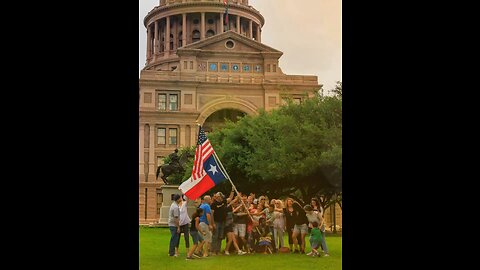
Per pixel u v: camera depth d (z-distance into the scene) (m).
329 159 15.16
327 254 13.34
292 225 13.53
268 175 15.31
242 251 13.23
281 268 13.10
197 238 13.02
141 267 12.55
